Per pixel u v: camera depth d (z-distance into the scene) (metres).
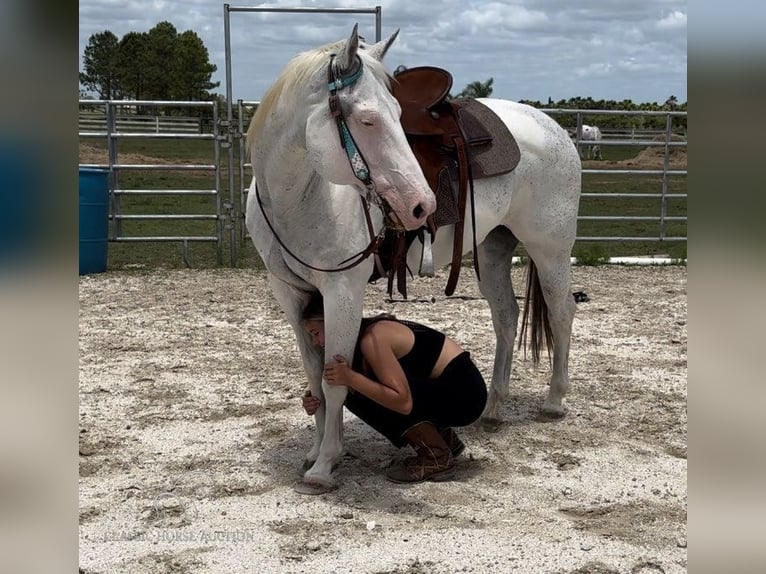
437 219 3.24
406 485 3.24
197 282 7.82
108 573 2.51
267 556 2.62
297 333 3.28
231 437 3.79
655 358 5.30
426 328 3.33
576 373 4.93
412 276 3.44
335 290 2.98
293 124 2.78
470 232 3.47
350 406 3.30
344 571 2.52
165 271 8.40
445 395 3.23
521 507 3.04
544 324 4.08
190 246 10.26
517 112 3.82
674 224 13.66
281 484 3.26
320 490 3.15
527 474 3.38
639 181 21.31
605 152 32.38
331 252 2.94
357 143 2.64
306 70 2.74
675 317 6.54
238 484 3.24
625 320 6.41
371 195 2.70
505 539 2.75
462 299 7.14
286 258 3.04
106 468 3.39
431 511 3.00
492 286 3.98
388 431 3.30
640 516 2.97
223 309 6.66
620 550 2.68
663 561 2.61
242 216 9.08
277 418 4.05
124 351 5.34
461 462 3.51
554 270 3.93
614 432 3.90
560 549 2.68
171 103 8.49
